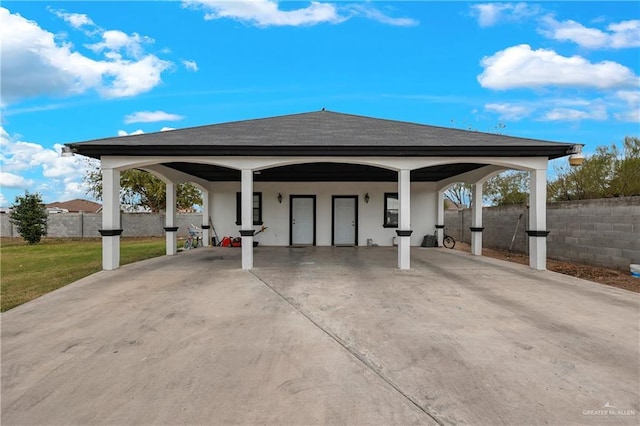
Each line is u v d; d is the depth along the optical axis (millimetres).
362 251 12930
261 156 8609
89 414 2799
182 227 22141
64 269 9398
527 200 16078
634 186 10266
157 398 3010
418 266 9367
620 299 6055
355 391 3092
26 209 18359
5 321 5051
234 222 15227
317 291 6562
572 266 9539
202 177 14227
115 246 8875
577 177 11906
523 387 3145
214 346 4102
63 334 4535
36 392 3143
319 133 9758
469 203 27516
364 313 5270
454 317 5090
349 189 15125
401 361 3676
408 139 9086
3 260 11602
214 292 6516
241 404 2898
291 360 3711
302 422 2654
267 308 5535
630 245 8312
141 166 9688
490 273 8328
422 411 2793
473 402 2912
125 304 5801
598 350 3947
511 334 4430
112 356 3865
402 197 8742
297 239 15164
